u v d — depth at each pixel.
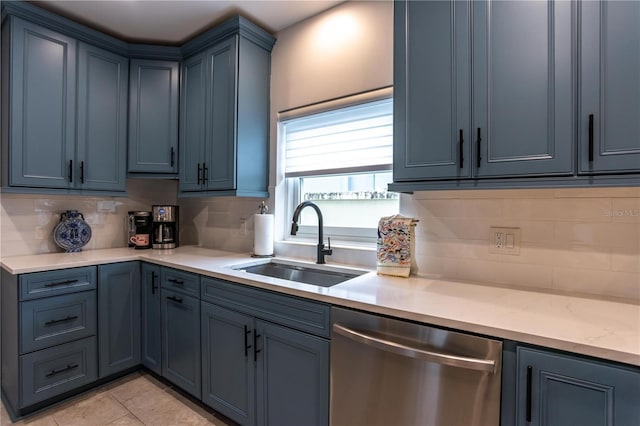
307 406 1.43
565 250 1.38
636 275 1.25
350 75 2.00
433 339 1.09
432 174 1.38
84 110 2.31
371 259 1.92
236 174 2.18
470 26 1.30
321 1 2.02
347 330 1.25
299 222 2.36
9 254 2.23
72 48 2.25
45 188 2.15
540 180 1.17
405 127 1.45
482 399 1.01
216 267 1.92
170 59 2.57
